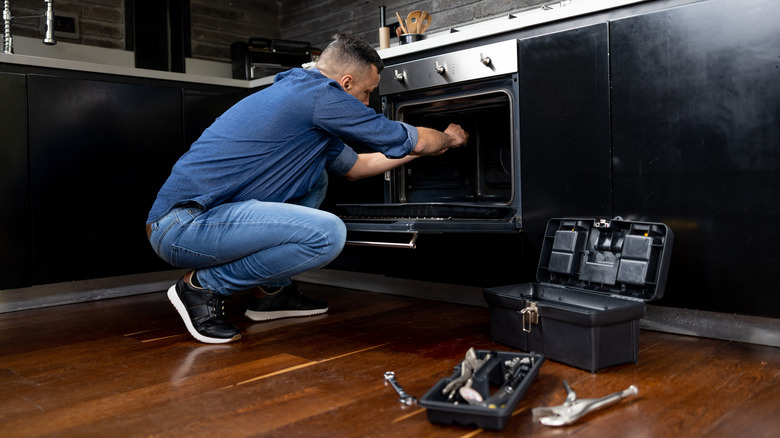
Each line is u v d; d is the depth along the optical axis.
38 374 1.58
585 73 1.96
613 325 1.52
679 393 1.32
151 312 2.45
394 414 1.24
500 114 2.43
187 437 1.14
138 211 2.80
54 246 2.54
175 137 2.93
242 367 1.61
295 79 1.84
